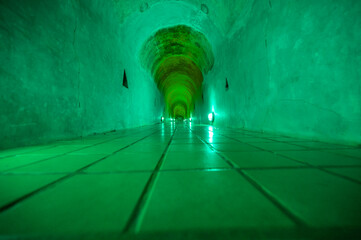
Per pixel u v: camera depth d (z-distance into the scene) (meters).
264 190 0.72
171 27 6.88
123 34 5.56
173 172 0.99
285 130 2.71
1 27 1.90
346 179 0.84
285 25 2.62
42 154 1.59
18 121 2.07
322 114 2.03
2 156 1.51
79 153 1.63
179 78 15.59
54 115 2.66
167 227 0.47
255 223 0.49
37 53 2.37
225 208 0.57
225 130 4.54
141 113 8.02
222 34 5.62
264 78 3.27
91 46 3.77
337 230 0.46
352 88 1.68
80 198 0.66
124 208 0.58
